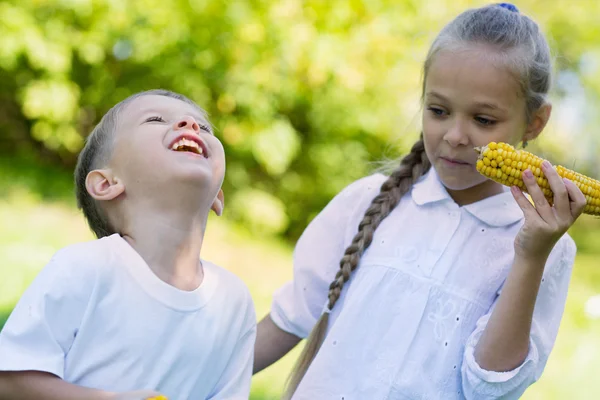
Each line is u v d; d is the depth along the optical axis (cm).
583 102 1395
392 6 996
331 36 977
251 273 875
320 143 1088
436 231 311
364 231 320
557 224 264
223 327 252
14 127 1104
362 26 991
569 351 780
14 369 220
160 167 245
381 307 304
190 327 242
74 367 230
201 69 995
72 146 1040
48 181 1019
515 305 275
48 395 221
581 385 698
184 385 243
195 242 251
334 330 307
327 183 1102
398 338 298
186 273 249
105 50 1005
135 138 251
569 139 1261
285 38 961
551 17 1376
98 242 241
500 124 293
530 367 284
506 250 307
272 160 1015
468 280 302
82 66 1029
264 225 1059
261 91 1002
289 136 1020
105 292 234
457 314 298
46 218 868
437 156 302
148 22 968
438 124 298
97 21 968
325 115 1052
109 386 232
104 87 1019
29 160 1088
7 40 934
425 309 300
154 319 236
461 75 289
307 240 346
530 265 272
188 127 251
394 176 332
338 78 983
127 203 251
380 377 295
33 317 224
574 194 265
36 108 982
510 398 288
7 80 1044
